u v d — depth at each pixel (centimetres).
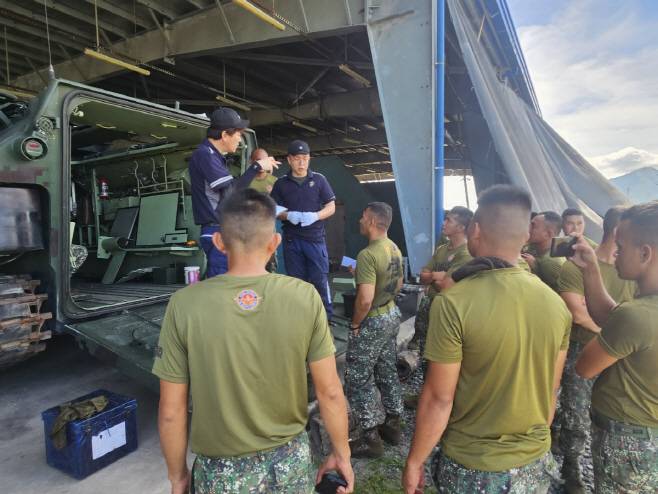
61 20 788
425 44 588
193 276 488
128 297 408
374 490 247
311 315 136
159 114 390
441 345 142
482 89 559
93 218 622
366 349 275
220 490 129
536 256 303
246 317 130
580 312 237
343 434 148
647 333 147
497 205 145
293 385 135
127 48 859
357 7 643
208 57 977
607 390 166
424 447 148
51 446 263
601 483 171
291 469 134
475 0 712
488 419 140
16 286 292
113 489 245
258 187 395
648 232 149
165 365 132
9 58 965
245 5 533
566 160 938
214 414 129
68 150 319
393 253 279
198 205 271
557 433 298
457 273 152
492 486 136
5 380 395
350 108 1221
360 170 2450
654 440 156
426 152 598
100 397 277
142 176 588
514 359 136
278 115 1332
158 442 294
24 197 300
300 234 351
